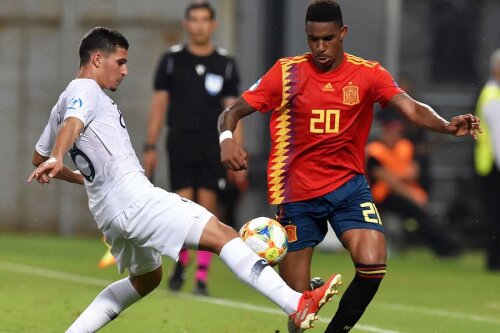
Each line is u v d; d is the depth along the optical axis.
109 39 18.59
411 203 43.78
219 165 30.94
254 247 18.25
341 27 18.98
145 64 46.91
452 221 46.66
